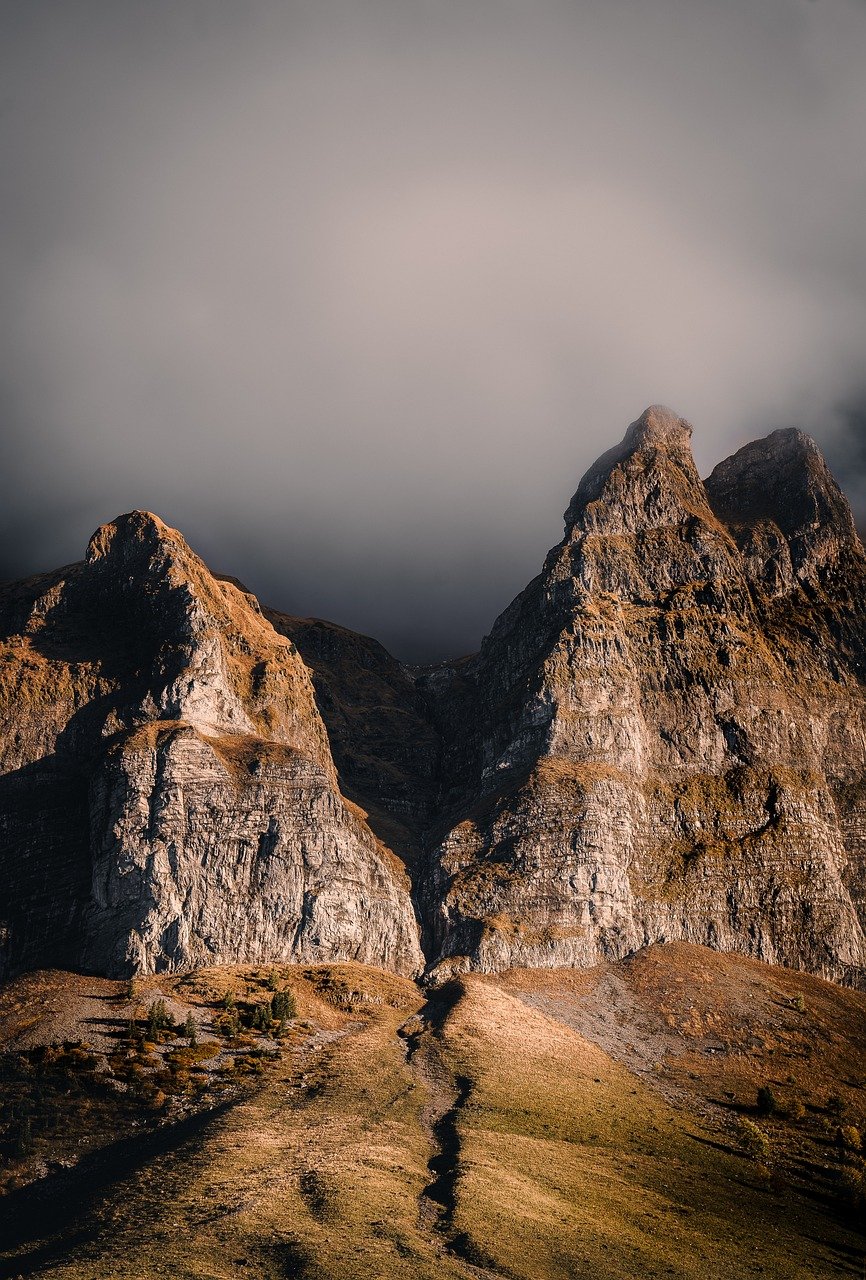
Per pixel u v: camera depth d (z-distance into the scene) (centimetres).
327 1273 13775
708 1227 17300
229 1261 14150
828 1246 17550
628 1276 14975
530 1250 15125
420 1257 14462
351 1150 17912
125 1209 15938
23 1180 18162
